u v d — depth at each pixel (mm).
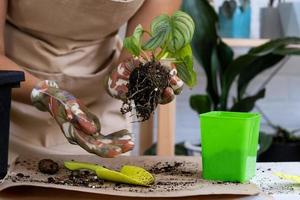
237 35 2250
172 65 1193
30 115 1512
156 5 1507
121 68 1209
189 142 2342
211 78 2092
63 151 1521
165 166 1272
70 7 1389
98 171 1147
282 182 1191
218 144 1172
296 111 2600
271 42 1970
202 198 1074
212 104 2135
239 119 1155
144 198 1066
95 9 1398
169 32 1156
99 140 1185
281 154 2234
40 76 1496
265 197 1085
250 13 2297
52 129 1529
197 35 2021
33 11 1416
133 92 1171
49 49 1492
